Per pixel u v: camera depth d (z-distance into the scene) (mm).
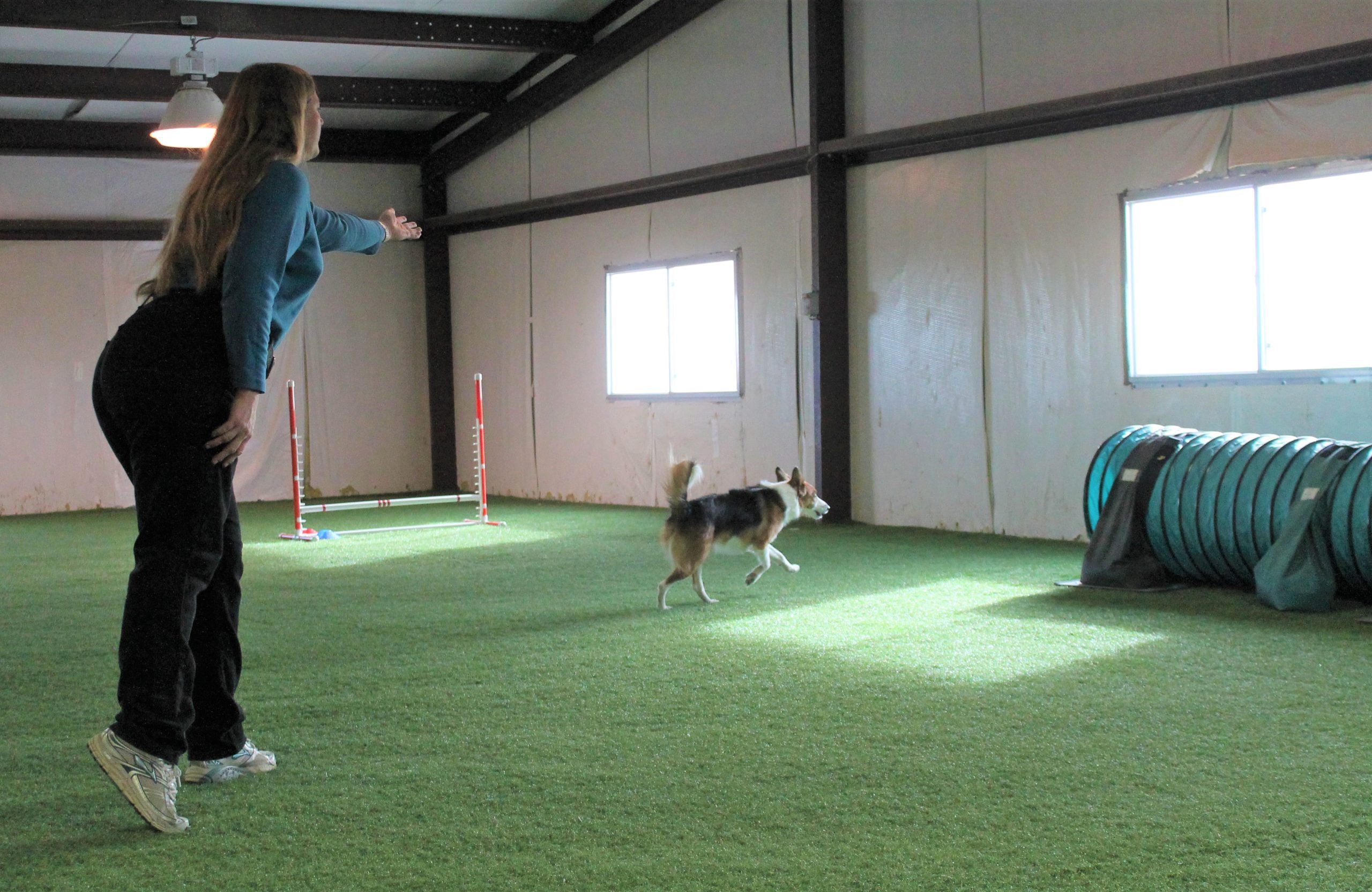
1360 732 3244
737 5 9789
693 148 10312
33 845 2508
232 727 2926
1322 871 2260
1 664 4484
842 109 9102
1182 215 7230
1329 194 6547
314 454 13125
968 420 8492
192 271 2523
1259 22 6758
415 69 11328
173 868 2369
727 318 10234
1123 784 2816
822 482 9172
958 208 8438
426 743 3297
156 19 8852
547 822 2611
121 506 12336
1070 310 7816
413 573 6863
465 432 13398
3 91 9906
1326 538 5160
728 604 5586
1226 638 4570
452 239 13328
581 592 6035
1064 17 7723
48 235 11844
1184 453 5922
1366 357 6453
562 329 11945
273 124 2566
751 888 2223
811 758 3076
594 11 10617
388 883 2283
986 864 2322
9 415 11836
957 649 4445
